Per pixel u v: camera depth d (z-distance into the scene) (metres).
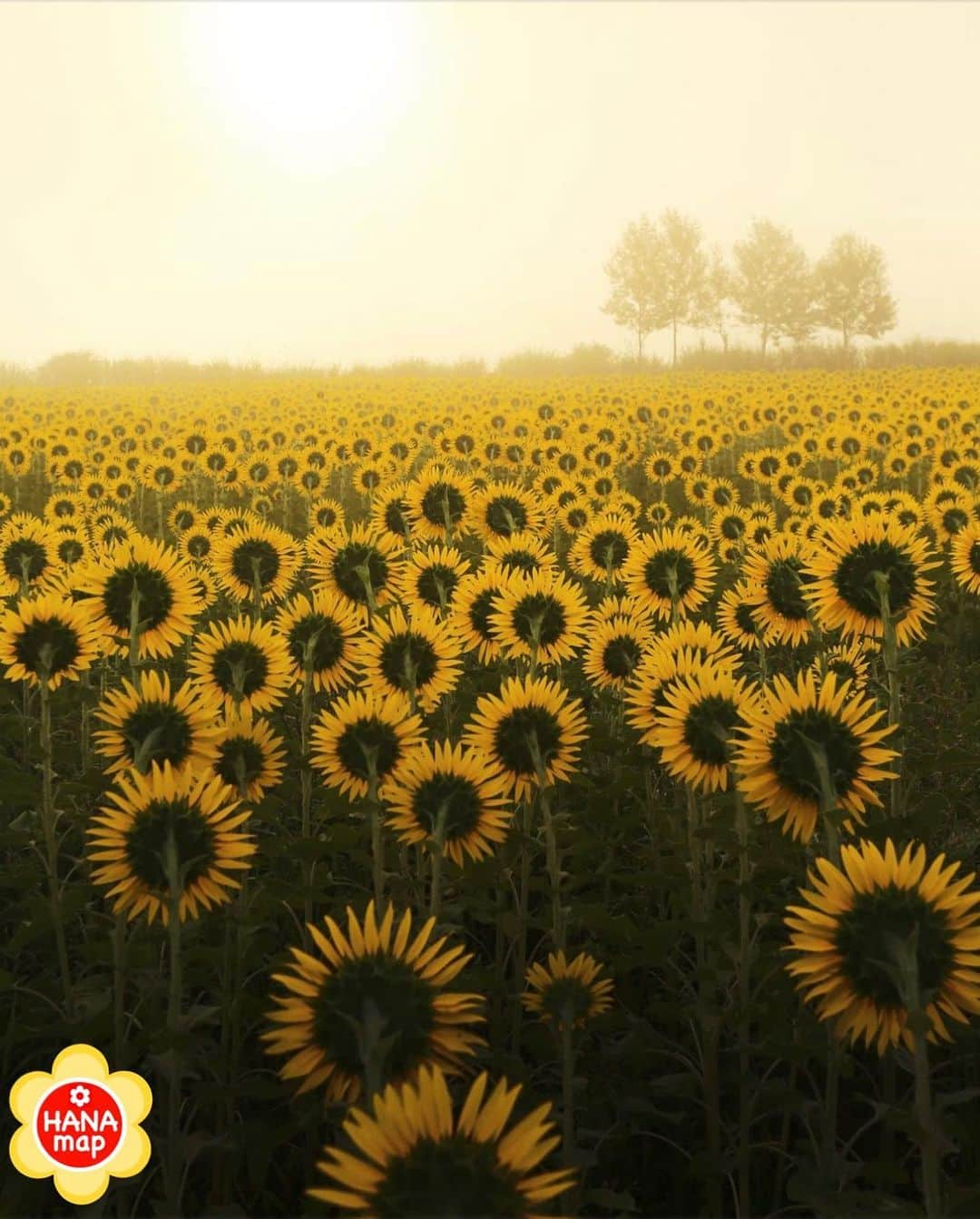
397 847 3.62
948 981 2.01
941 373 43.41
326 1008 1.90
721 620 5.43
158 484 13.32
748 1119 2.78
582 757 4.57
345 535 5.59
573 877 3.55
